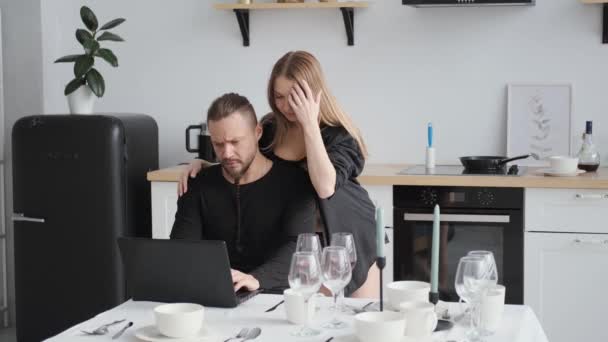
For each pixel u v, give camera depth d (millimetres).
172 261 2271
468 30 4426
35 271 4238
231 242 2762
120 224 4125
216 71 4730
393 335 1866
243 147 2623
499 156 4438
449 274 3943
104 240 4125
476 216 3854
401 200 3951
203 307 2107
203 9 4715
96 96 4438
